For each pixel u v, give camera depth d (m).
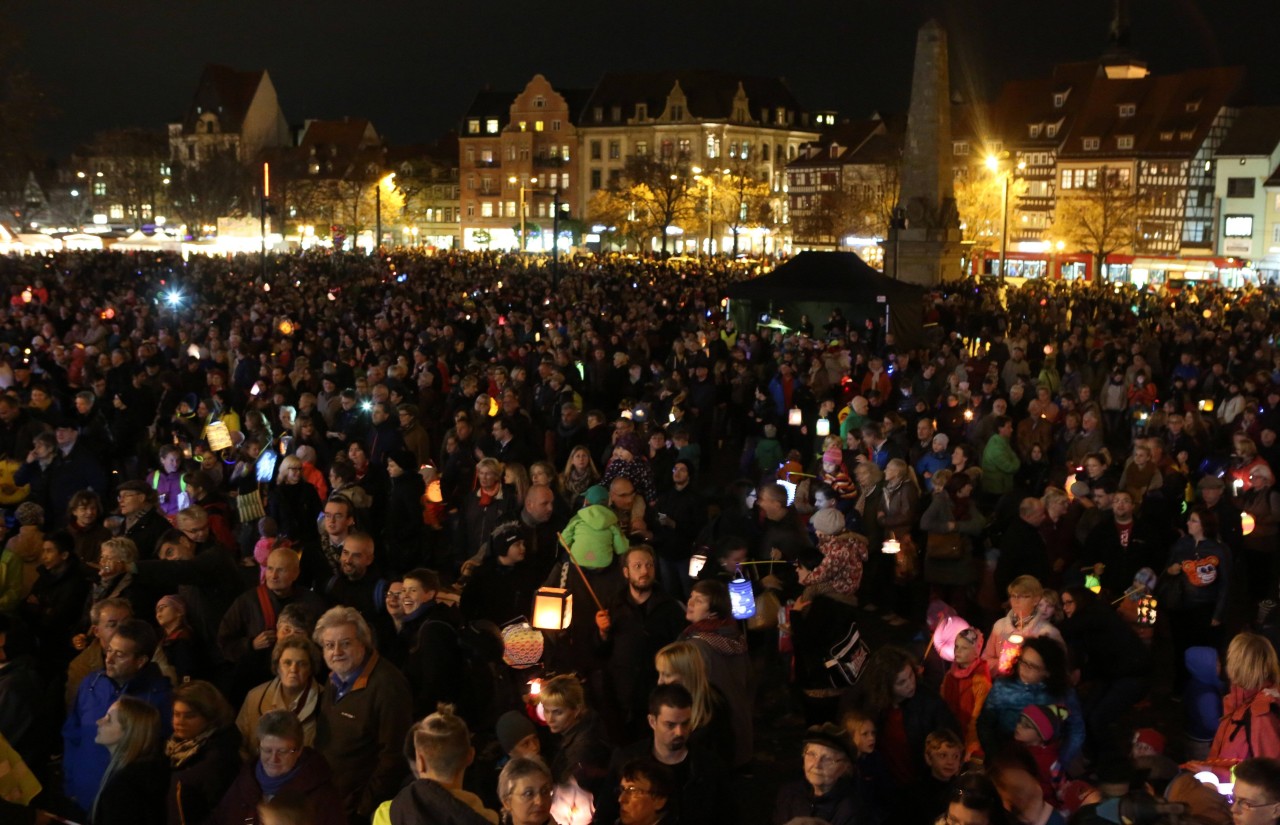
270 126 124.06
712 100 114.19
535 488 8.77
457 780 5.11
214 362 19.33
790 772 8.06
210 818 5.37
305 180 111.56
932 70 41.34
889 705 6.18
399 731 5.98
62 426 12.01
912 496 10.95
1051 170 92.69
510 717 5.78
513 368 18.97
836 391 18.16
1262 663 6.19
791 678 7.96
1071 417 14.35
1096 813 5.23
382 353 20.31
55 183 131.00
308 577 8.45
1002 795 5.18
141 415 16.16
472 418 13.42
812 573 8.68
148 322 25.56
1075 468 12.48
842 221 95.69
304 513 10.74
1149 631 8.12
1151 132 86.94
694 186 100.69
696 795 5.38
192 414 15.14
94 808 5.56
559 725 6.05
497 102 122.00
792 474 11.48
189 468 11.85
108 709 6.20
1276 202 81.75
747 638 9.24
